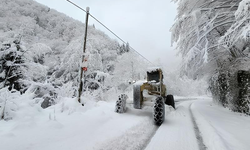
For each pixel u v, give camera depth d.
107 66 17.75
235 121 4.34
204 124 3.79
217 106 8.43
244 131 3.33
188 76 9.60
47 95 5.61
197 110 6.60
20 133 2.32
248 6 3.43
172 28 6.86
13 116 2.95
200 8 5.92
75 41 12.58
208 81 11.29
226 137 2.87
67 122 3.15
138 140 2.64
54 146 2.10
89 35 13.34
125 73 18.55
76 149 2.08
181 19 6.29
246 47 6.15
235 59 6.72
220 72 8.12
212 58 7.82
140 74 19.53
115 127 3.18
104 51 16.19
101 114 3.93
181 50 7.67
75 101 4.54
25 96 3.70
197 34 6.18
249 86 5.21
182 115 5.09
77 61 11.98
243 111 5.61
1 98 2.95
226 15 5.86
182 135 2.96
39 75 9.29
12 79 8.18
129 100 4.98
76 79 12.23
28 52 8.66
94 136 2.59
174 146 2.42
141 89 4.59
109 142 2.40
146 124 3.66
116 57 19.58
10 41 8.38
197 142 2.63
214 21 6.20
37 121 2.96
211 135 2.84
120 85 18.06
